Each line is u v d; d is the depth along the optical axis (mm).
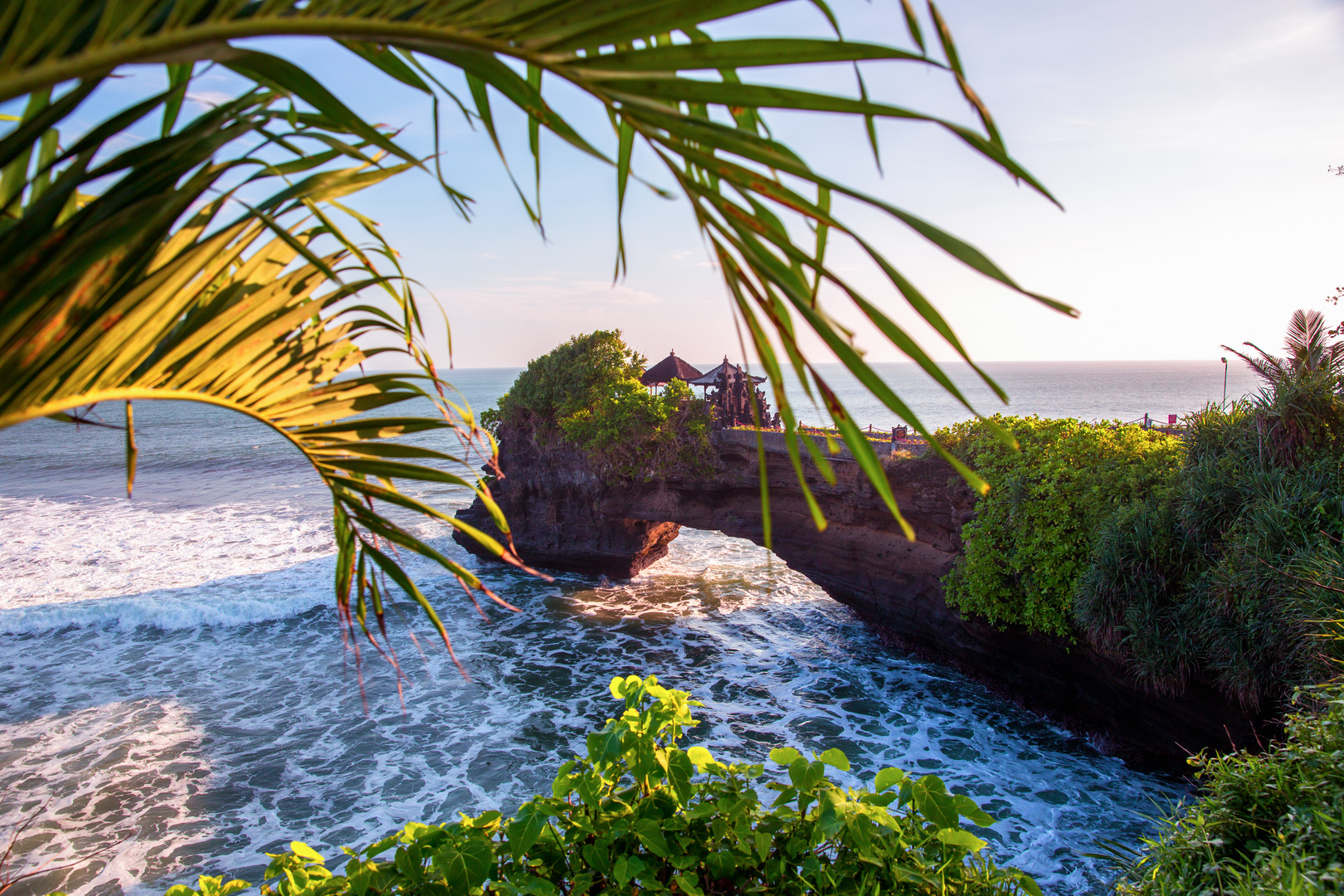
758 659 22422
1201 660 12336
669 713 3223
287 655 22719
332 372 2045
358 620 2299
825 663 21984
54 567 32500
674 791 2959
